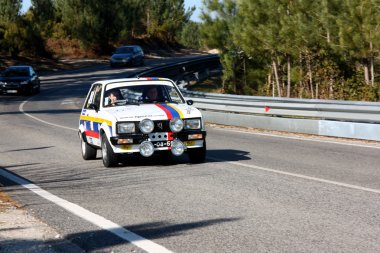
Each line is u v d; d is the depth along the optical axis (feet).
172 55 271.69
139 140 35.76
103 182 32.91
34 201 28.45
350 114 50.55
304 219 22.76
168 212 24.77
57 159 44.50
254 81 126.11
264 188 29.35
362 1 74.02
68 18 224.74
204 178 32.73
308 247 19.03
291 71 104.12
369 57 83.66
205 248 19.34
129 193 29.35
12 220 24.40
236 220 22.90
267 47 98.63
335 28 79.71
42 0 227.61
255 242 19.81
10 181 34.96
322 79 97.76
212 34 118.42
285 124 58.03
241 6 99.09
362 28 75.15
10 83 122.83
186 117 36.52
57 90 137.49
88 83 149.48
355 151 43.01
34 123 77.36
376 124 48.52
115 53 189.67
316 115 54.13
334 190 28.45
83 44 224.94
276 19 94.89
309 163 37.73
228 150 45.73
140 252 19.19
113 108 38.63
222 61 125.08
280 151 44.14
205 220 23.12
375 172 33.76
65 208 26.45
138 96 39.81
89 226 22.93
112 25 227.61
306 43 91.25
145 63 208.85
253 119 62.64
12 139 60.75
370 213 23.48
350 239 19.81
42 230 22.53
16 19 200.23
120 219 23.89
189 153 38.19
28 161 44.11
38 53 203.62
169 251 19.13
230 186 30.09
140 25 283.38
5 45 192.95
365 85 86.33
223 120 67.87
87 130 41.81
